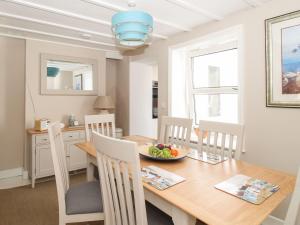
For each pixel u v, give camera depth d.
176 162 1.64
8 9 2.30
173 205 1.07
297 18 1.97
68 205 1.54
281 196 1.09
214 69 3.02
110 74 4.55
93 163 2.00
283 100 2.08
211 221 0.87
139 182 1.00
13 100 3.38
